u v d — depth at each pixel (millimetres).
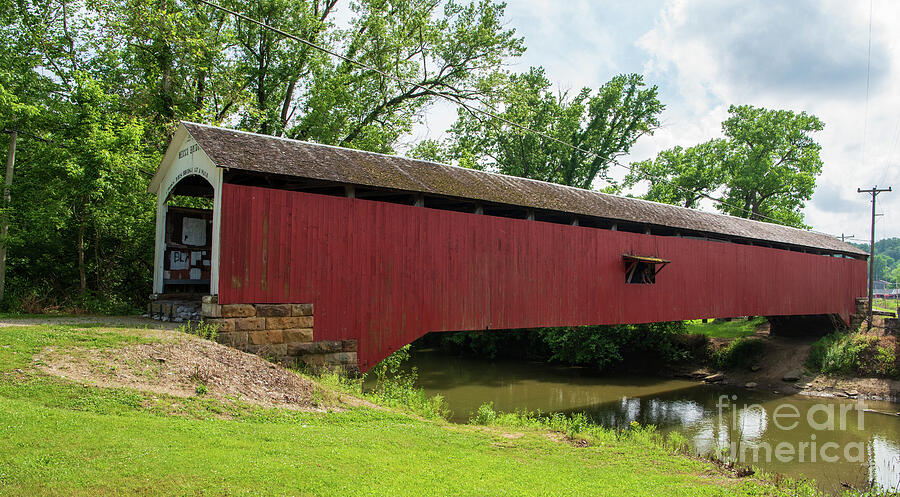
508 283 12781
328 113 22469
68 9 16734
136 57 17984
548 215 14672
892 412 17266
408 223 11195
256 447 5621
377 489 5000
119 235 16203
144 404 6414
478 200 12055
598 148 34562
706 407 17781
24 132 14398
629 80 34094
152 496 4234
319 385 8695
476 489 5414
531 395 19125
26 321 10516
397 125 25062
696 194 37812
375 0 23188
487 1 24141
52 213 13320
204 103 18375
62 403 6023
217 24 20578
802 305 21844
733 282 18875
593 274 14711
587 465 7438
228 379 7766
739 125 37312
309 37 21875
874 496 9312
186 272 13289
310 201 9961
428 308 11375
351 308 10297
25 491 4051
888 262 109688
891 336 21453
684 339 24781
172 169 12000
